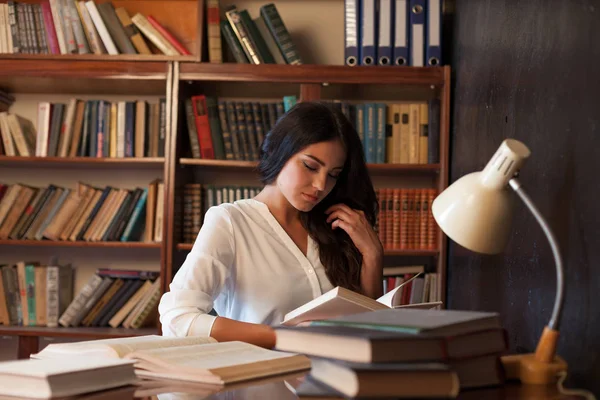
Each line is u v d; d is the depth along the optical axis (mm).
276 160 2100
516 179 1185
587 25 1331
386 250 3465
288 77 3439
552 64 1581
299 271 2146
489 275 2312
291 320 1573
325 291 2184
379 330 1013
